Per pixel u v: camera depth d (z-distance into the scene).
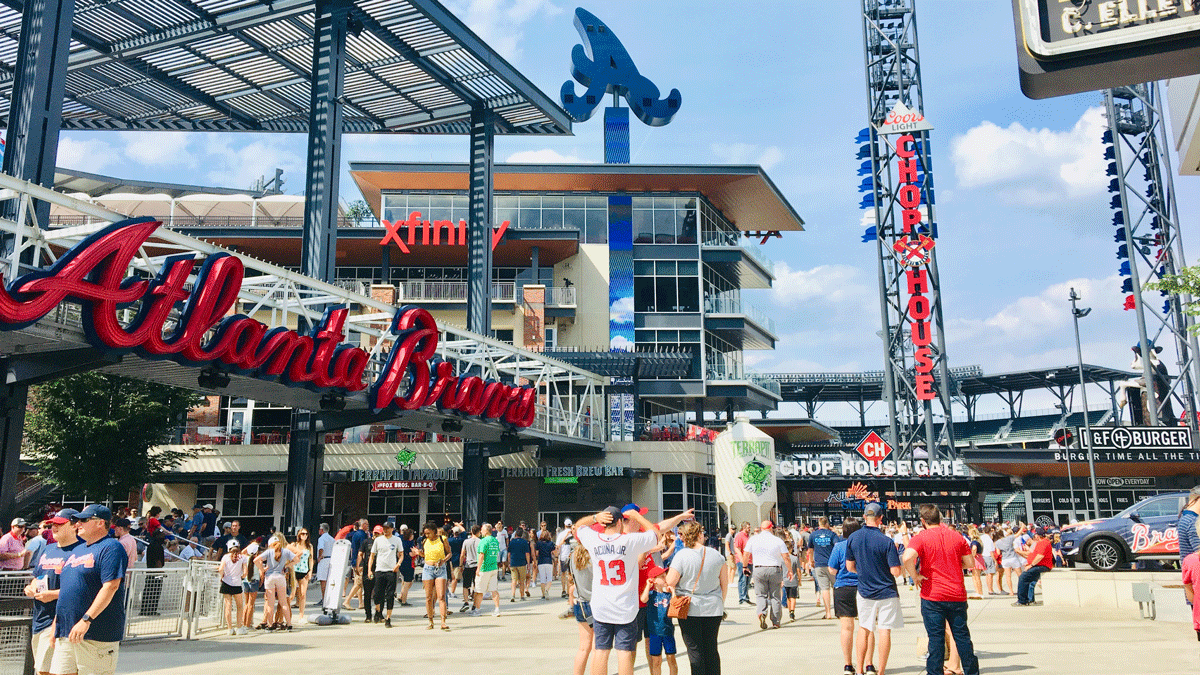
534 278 51.06
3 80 36.22
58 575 7.86
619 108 59.66
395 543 18.83
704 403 56.34
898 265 59.25
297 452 28.09
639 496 43.38
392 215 54.38
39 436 31.44
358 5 31.91
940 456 57.22
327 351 23.52
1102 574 19.56
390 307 28.36
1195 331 24.88
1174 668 10.91
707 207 57.91
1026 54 5.07
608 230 55.03
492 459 43.72
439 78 37.50
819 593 21.95
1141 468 51.34
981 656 12.20
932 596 9.69
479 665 12.54
